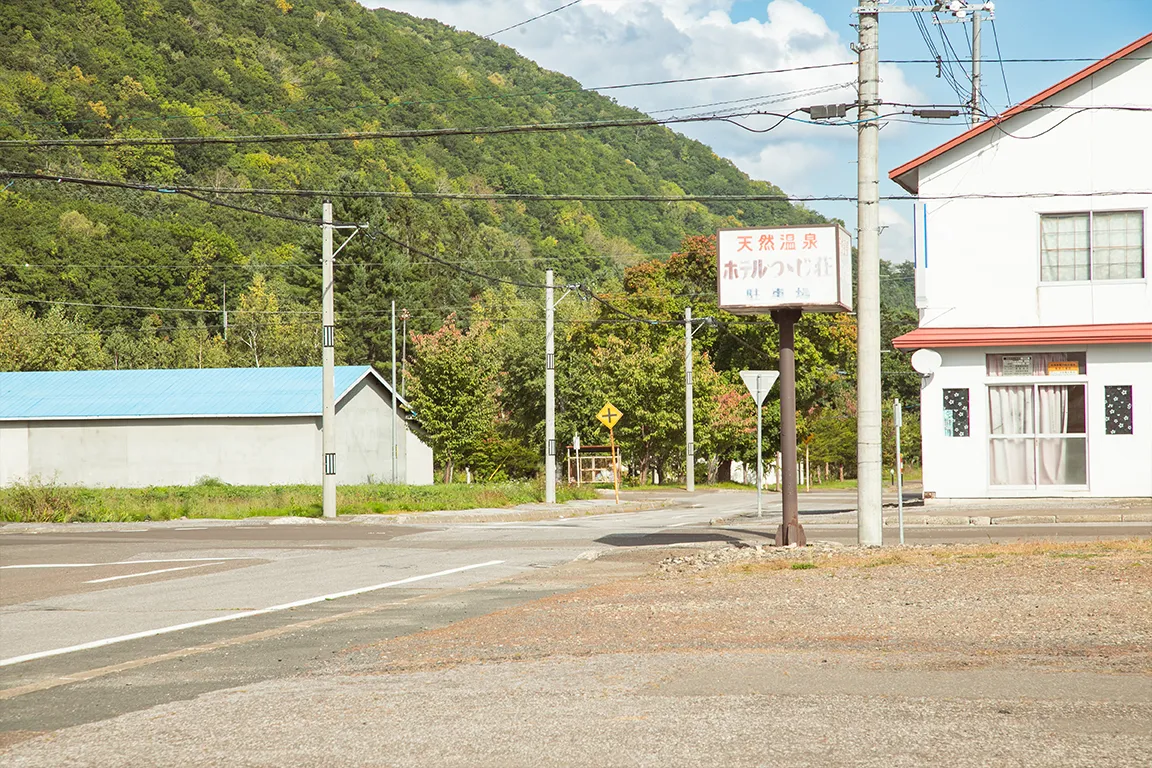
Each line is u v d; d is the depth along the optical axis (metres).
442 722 6.68
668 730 6.29
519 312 92.25
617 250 142.88
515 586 14.38
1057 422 25.73
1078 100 25.77
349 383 48.84
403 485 44.72
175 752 6.20
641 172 167.00
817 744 5.91
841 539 20.17
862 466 17.52
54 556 19.92
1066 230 25.92
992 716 6.40
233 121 116.12
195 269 97.88
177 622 11.80
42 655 9.90
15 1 130.50
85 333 81.06
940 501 26.12
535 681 7.83
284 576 16.20
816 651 8.73
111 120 119.25
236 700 7.56
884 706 6.71
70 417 47.62
